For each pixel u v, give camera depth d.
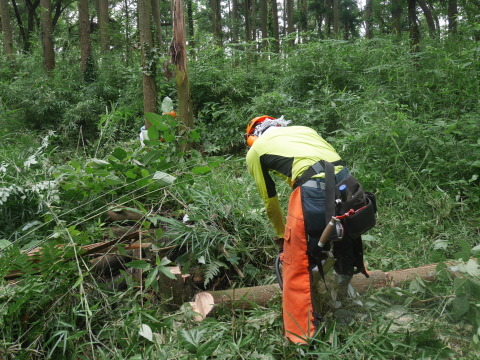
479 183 4.04
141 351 2.37
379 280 2.82
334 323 2.29
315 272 2.43
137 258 3.00
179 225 3.04
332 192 2.30
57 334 2.30
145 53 6.49
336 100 5.88
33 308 2.47
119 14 19.41
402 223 3.71
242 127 7.03
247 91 7.96
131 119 8.07
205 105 7.50
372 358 2.23
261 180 2.62
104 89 9.59
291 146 2.52
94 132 8.64
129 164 3.60
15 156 3.61
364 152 4.72
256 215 3.39
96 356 2.42
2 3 15.05
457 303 2.40
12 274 2.67
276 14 16.55
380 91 6.02
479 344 2.24
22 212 3.36
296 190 2.39
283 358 2.34
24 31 21.30
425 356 2.21
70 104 9.14
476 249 2.61
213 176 4.26
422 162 4.25
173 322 2.57
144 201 3.57
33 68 12.02
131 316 2.58
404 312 2.56
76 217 3.34
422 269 2.89
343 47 7.53
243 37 23.78
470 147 4.25
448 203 3.75
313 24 25.88
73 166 3.43
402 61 6.59
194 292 3.03
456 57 6.48
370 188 4.34
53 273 2.55
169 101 4.35
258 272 3.19
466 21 7.57
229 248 3.16
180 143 3.95
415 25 8.51
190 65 7.84
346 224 2.26
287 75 7.37
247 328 2.54
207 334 2.44
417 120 5.30
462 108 5.35
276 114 6.63
